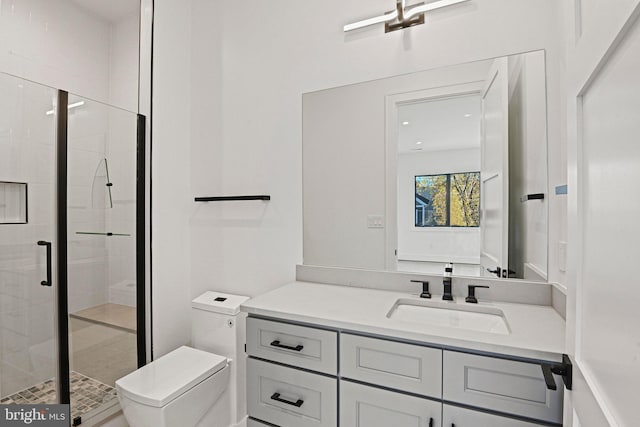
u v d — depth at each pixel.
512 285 1.35
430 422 0.99
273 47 1.90
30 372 1.54
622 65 0.41
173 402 1.32
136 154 1.94
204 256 2.16
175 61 2.12
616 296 0.43
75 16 2.08
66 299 1.63
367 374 1.09
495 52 1.39
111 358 1.80
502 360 0.91
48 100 1.58
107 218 1.80
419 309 1.38
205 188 2.15
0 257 1.47
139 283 1.94
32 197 1.55
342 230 1.73
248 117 1.99
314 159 1.79
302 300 1.40
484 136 1.43
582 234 0.59
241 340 1.77
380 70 1.62
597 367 0.50
